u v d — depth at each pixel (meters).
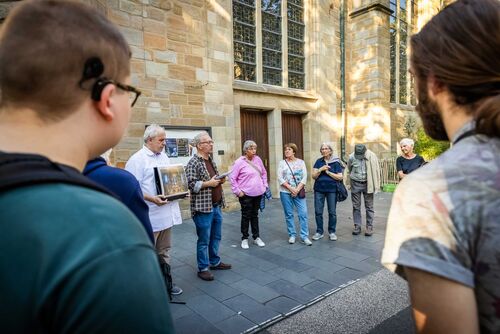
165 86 6.46
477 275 0.57
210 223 3.64
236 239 5.19
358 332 2.53
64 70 0.54
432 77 0.68
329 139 10.15
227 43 7.42
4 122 0.54
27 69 0.52
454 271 0.55
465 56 0.61
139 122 6.13
